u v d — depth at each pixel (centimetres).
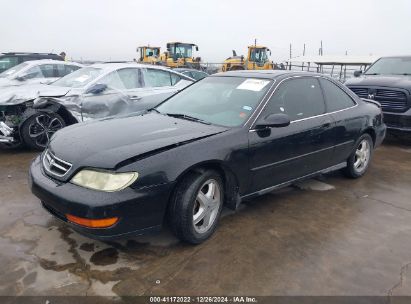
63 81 686
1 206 385
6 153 601
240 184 345
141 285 263
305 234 344
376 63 883
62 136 342
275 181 385
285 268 289
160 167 286
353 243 330
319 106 429
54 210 298
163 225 317
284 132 374
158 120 373
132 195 273
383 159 623
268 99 375
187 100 424
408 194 455
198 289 261
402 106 694
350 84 781
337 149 449
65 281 265
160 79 723
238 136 337
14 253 297
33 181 310
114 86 649
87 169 281
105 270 279
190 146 306
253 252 310
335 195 443
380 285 272
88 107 610
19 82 812
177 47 2598
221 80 435
